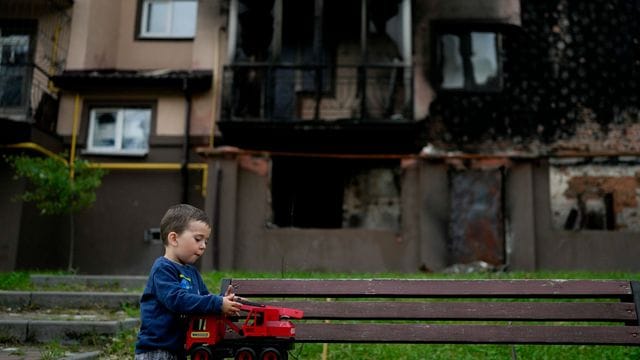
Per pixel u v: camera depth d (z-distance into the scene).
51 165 11.23
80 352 5.34
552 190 13.07
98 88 14.36
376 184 13.53
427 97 13.61
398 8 13.73
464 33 13.99
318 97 12.84
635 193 13.05
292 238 12.68
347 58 13.80
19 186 12.56
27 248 12.61
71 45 14.55
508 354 5.18
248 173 12.98
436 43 13.95
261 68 13.27
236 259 12.60
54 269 13.53
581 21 13.97
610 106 13.54
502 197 12.74
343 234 12.68
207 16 14.78
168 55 15.36
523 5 14.10
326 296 3.91
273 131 12.80
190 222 3.23
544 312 3.82
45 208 11.37
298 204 13.54
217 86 14.39
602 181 13.09
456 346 5.40
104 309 7.16
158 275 3.15
